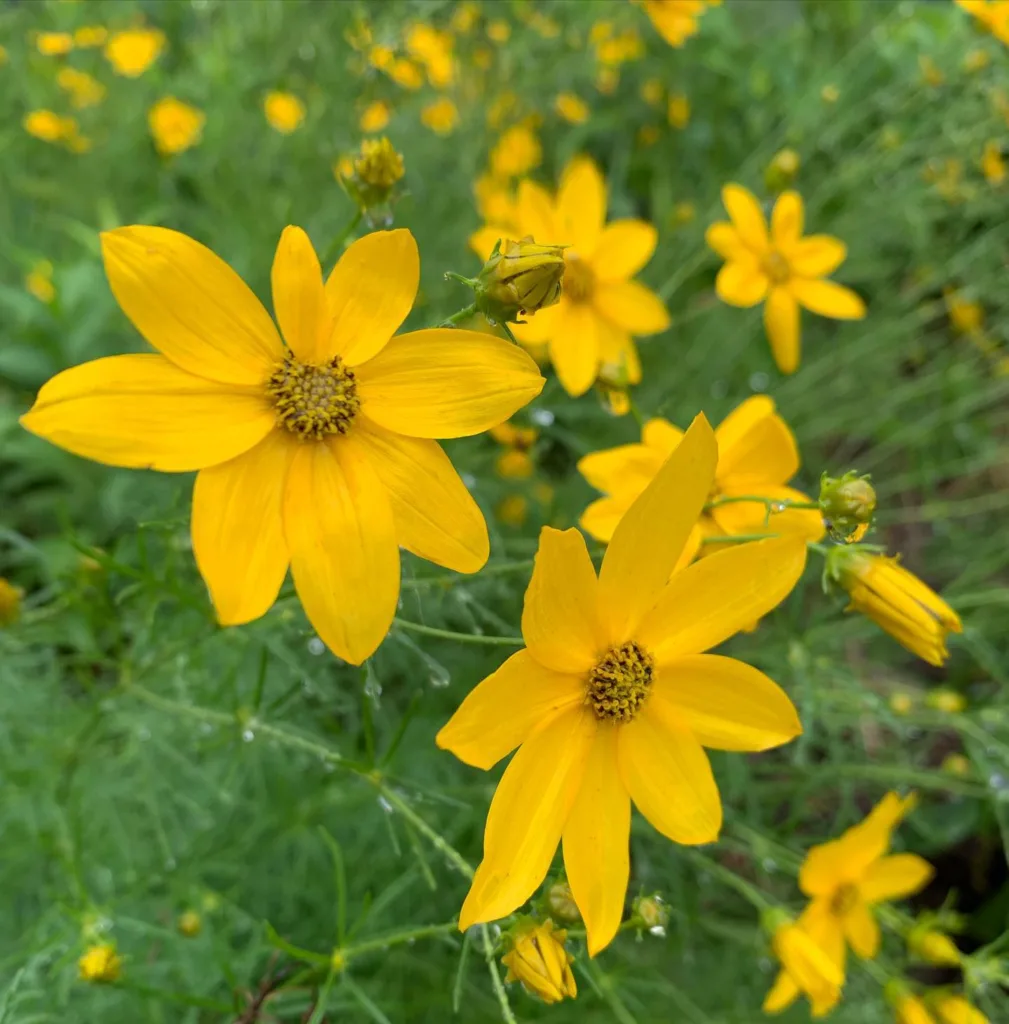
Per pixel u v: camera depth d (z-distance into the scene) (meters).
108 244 0.09
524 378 0.10
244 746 0.16
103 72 0.30
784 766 0.20
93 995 0.16
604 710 0.11
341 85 0.25
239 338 0.10
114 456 0.09
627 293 0.18
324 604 0.09
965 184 0.26
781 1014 0.20
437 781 0.19
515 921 0.10
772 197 0.21
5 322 0.23
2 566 0.21
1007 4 0.20
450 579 0.13
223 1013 0.15
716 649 0.19
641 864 0.18
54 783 0.16
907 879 0.16
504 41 0.28
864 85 0.32
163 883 0.17
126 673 0.15
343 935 0.12
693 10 0.24
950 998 0.16
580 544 0.10
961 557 0.28
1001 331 0.30
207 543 0.09
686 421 0.24
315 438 0.10
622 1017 0.14
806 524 0.13
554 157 0.32
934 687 0.27
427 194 0.27
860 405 0.28
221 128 0.27
